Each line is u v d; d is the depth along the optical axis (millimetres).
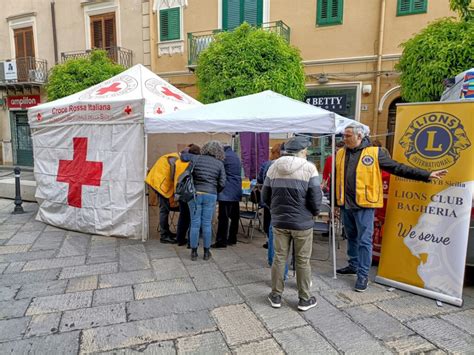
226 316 2986
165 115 4703
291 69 8367
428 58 6719
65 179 5496
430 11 9227
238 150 8500
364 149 3512
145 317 2949
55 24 14336
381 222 4180
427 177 3236
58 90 11125
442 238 3295
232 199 4668
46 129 5711
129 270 3951
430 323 2914
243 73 8195
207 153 4242
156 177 4797
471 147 3148
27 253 4441
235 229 4973
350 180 3541
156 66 12641
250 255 4523
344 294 3439
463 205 3182
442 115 3303
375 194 3393
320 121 3732
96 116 5090
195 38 11617
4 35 15609
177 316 2975
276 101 4559
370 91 9953
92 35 13648
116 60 12891
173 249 4688
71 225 5465
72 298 3264
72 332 2717
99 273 3855
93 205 5211
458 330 2820
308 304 3100
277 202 3037
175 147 7336
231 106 4559
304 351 2527
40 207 5957
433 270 3338
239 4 11195
